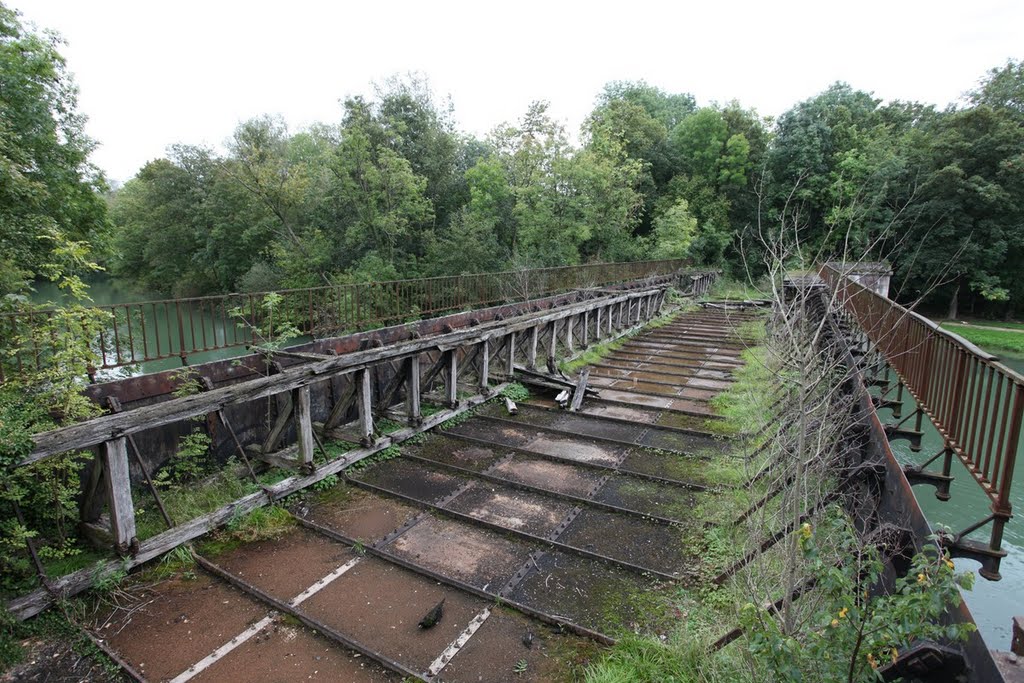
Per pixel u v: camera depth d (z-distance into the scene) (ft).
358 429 25.00
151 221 110.11
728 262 116.47
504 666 12.48
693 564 16.53
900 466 13.47
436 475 22.77
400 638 13.34
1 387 15.42
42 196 28.73
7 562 14.12
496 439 26.71
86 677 12.06
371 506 20.12
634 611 14.43
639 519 19.40
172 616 14.06
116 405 17.42
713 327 63.36
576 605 14.67
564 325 44.78
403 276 70.85
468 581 15.69
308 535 18.08
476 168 75.25
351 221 77.92
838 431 16.57
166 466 19.86
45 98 37.22
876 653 7.88
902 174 86.58
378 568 16.33
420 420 26.73
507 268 66.90
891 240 87.56
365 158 74.02
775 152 113.70
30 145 35.12
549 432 27.73
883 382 22.95
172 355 20.22
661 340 55.06
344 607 14.49
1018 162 79.61
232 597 14.89
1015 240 83.56
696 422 29.30
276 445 22.53
